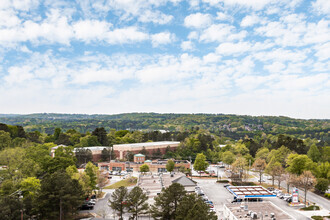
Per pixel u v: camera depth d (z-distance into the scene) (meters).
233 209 75.75
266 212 72.62
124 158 196.12
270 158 165.00
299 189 117.12
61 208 72.56
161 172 163.12
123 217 81.62
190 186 105.44
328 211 87.69
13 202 65.88
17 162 115.00
